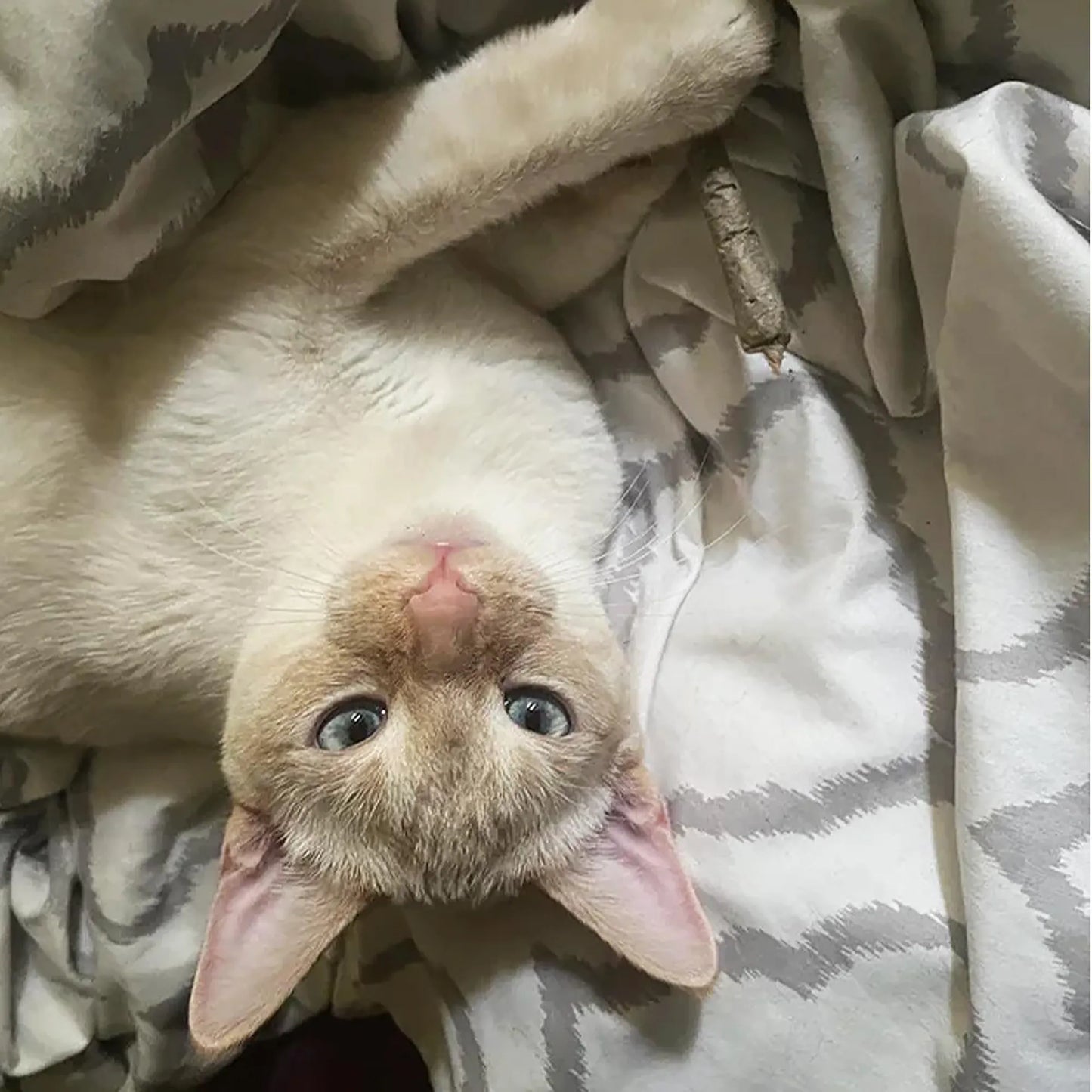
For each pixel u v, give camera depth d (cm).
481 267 30
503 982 29
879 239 26
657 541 32
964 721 25
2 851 35
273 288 27
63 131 22
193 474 27
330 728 27
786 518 29
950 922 25
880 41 25
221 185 27
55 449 27
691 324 30
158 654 28
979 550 25
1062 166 24
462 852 27
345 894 27
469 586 26
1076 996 23
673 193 29
